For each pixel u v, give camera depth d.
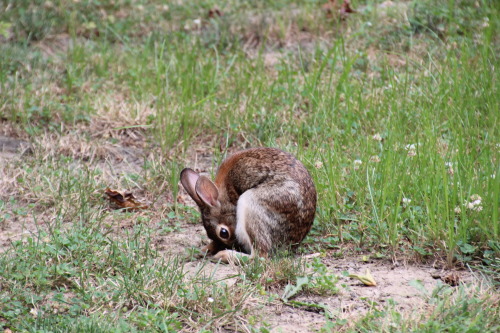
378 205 10.58
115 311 8.09
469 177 10.48
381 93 14.84
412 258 9.39
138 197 11.78
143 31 18.78
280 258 9.23
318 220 10.48
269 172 9.45
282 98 15.05
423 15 18.25
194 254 9.74
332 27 18.73
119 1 20.11
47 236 9.91
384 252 9.60
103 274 8.88
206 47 18.05
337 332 7.63
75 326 7.54
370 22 18.34
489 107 13.12
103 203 11.34
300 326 7.88
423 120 12.69
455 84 13.72
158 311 7.91
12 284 8.55
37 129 13.81
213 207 9.59
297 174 9.52
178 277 8.66
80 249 9.35
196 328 7.79
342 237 9.96
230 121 14.05
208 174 12.35
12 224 10.64
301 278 8.52
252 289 8.48
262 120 14.06
